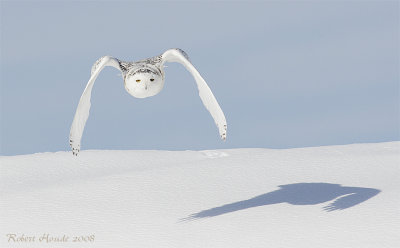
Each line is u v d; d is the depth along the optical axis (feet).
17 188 168.25
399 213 124.16
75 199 147.84
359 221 120.67
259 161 184.03
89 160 203.41
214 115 109.50
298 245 108.78
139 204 142.00
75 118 107.45
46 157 207.10
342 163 178.29
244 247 108.78
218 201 142.61
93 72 106.22
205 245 110.93
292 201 139.13
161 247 110.83
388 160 179.83
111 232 121.39
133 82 102.27
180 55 106.52
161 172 173.47
